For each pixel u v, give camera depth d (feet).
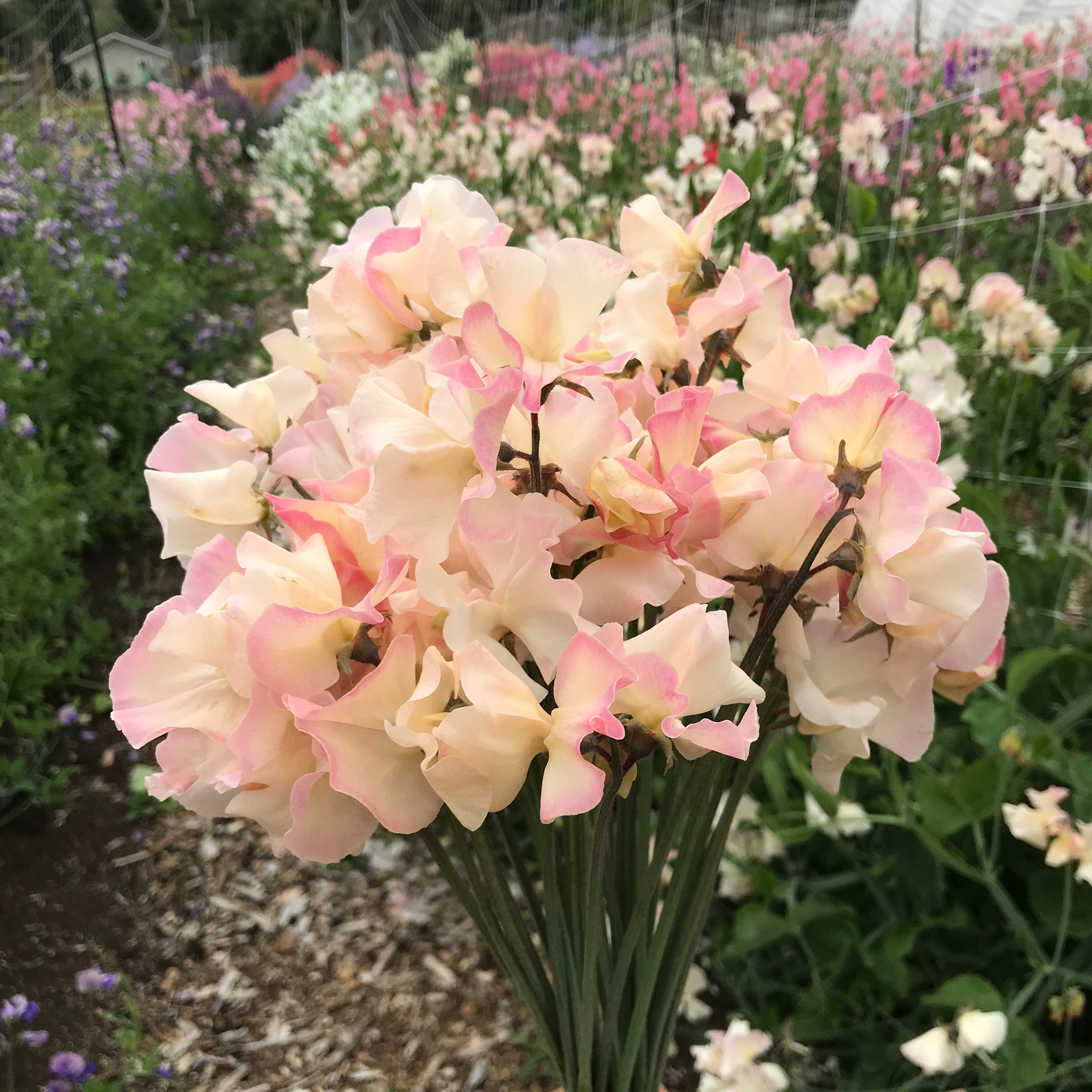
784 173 7.30
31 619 9.59
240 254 23.22
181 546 2.56
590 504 2.06
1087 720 5.24
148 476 2.50
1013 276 8.81
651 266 2.73
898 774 5.51
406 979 6.49
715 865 2.93
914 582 2.05
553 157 14.44
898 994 5.30
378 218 2.70
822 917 5.24
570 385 2.02
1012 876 5.41
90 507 11.35
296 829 2.05
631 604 2.06
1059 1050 4.92
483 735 1.90
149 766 8.40
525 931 2.98
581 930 2.93
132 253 17.81
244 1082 5.93
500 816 3.19
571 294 1.95
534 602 2.00
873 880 5.39
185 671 2.13
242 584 1.94
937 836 4.64
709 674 1.98
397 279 2.39
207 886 7.38
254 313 19.08
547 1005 3.11
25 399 11.18
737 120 12.46
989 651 2.39
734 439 2.33
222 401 2.65
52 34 33.24
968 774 4.41
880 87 14.84
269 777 2.06
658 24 21.09
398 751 2.01
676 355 2.51
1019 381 6.04
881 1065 5.10
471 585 2.10
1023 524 6.53
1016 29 15.79
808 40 18.28
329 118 31.45
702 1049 4.05
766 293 2.63
